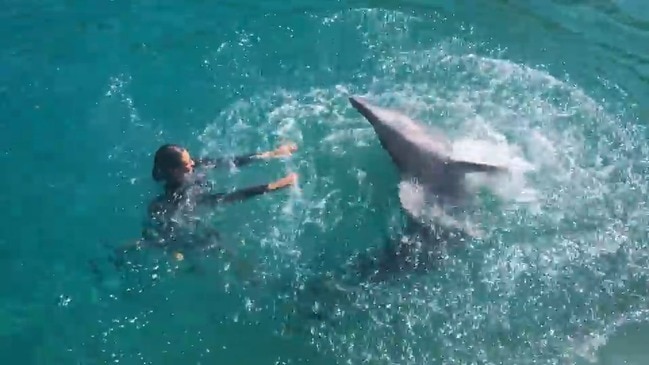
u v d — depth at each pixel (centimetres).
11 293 1040
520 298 1006
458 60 1337
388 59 1341
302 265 1058
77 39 1384
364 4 1445
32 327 1002
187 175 1096
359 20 1414
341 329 988
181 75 1315
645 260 1040
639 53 1350
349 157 1188
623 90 1280
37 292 1041
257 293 1028
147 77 1313
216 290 1033
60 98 1283
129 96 1281
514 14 1435
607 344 957
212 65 1331
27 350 980
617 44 1370
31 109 1268
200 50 1359
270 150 1198
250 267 1055
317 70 1323
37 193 1155
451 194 1101
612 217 1091
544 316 987
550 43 1373
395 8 1440
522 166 1148
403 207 1091
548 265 1038
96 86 1300
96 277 1054
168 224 1086
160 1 1453
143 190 1151
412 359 952
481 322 984
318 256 1068
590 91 1279
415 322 988
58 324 1005
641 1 1446
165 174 1092
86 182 1166
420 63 1332
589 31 1399
